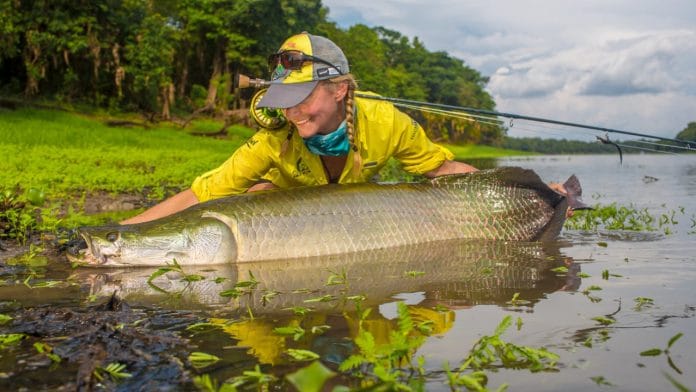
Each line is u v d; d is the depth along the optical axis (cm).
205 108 3688
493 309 287
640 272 370
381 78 6103
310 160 448
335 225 450
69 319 275
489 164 2934
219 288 349
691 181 1425
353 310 291
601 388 190
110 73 3725
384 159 462
